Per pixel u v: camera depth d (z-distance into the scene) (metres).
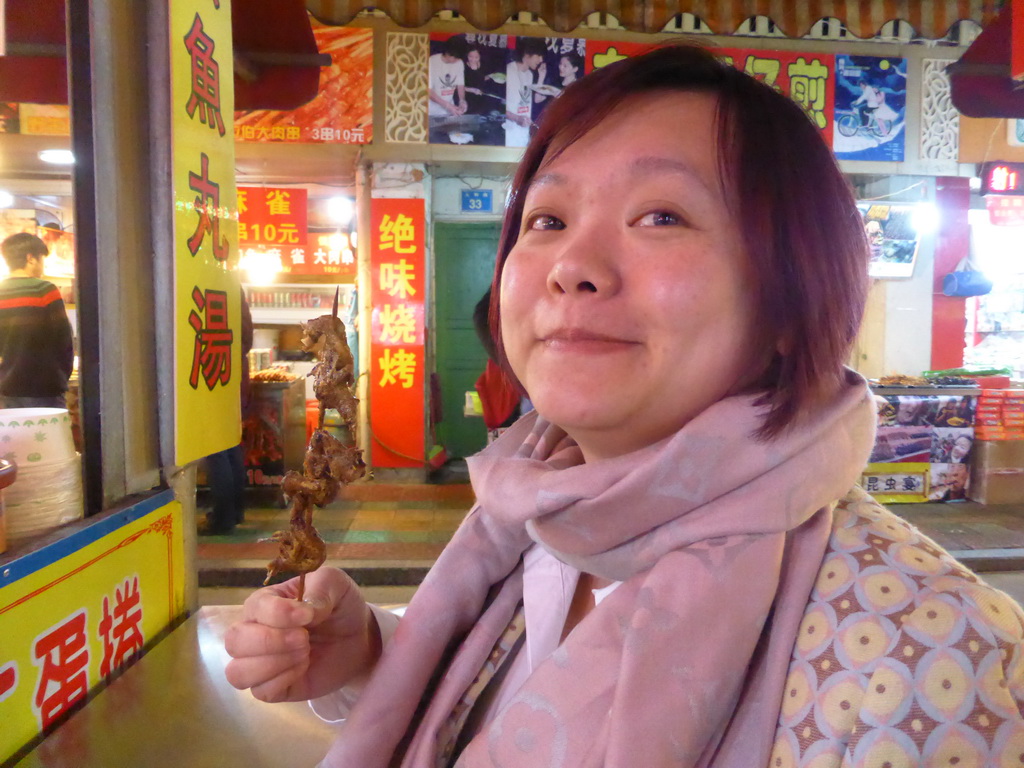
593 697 0.55
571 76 5.09
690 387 0.57
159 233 1.27
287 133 5.00
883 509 0.61
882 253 5.38
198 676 1.19
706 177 0.57
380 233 5.22
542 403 0.59
